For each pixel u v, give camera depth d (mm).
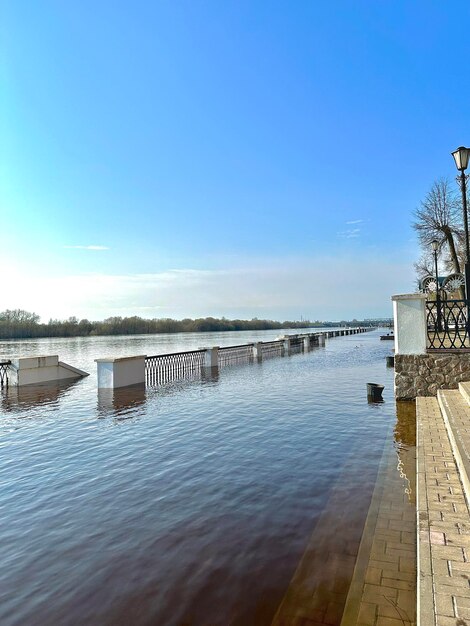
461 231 24078
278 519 3529
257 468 4863
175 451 5660
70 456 5539
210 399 9773
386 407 8148
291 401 9188
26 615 2412
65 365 14547
